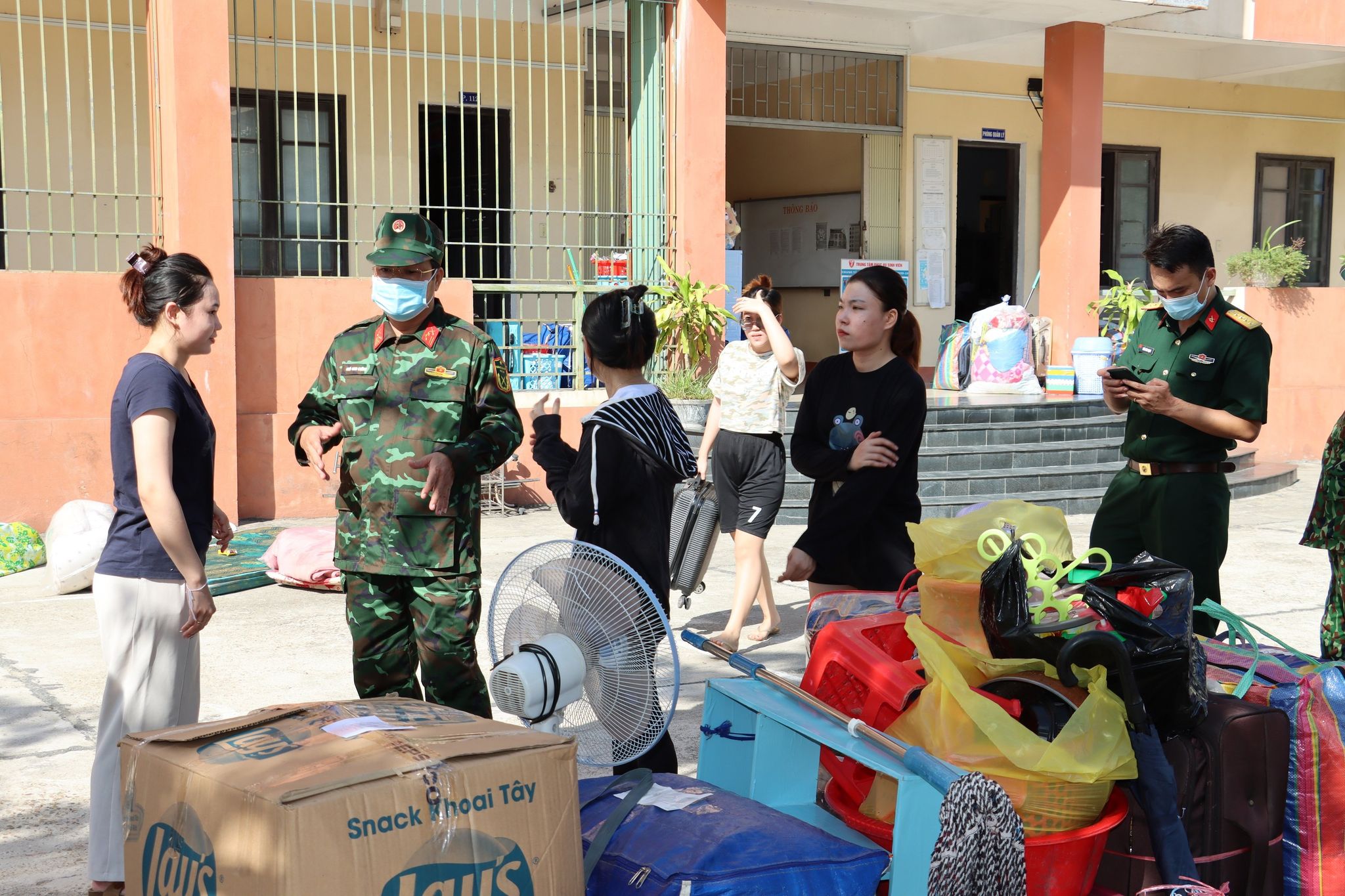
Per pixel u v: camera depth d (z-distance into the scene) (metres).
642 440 3.38
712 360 10.72
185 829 2.25
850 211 15.23
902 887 2.68
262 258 10.84
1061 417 11.28
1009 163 15.95
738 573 5.98
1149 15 12.85
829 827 3.04
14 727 4.86
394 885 2.14
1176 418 4.29
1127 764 2.85
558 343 10.62
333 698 5.23
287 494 9.22
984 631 3.07
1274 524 9.75
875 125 14.87
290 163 11.14
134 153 10.03
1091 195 13.12
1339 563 4.23
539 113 12.15
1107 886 3.12
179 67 8.47
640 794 2.81
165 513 3.18
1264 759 3.05
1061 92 13.05
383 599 3.66
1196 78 16.58
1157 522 4.46
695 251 10.75
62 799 4.16
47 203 10.05
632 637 2.97
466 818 2.23
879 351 4.11
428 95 9.95
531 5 11.88
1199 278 4.36
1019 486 10.22
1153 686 2.93
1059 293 13.20
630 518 3.40
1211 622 4.34
